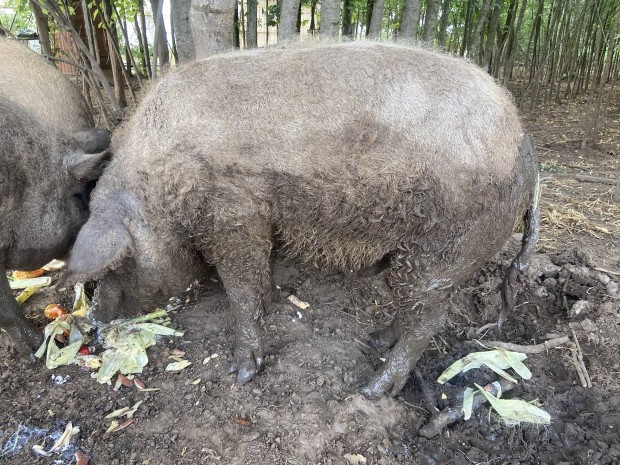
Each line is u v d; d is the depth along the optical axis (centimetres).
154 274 231
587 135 685
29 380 247
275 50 219
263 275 235
